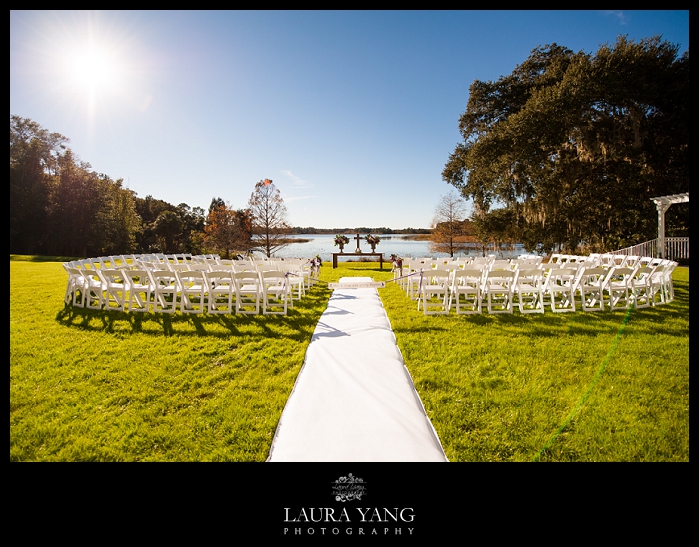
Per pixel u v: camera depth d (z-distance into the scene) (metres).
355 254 17.05
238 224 31.84
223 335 5.76
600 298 7.31
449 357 4.66
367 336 5.59
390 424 3.05
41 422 3.23
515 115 17.05
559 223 19.47
